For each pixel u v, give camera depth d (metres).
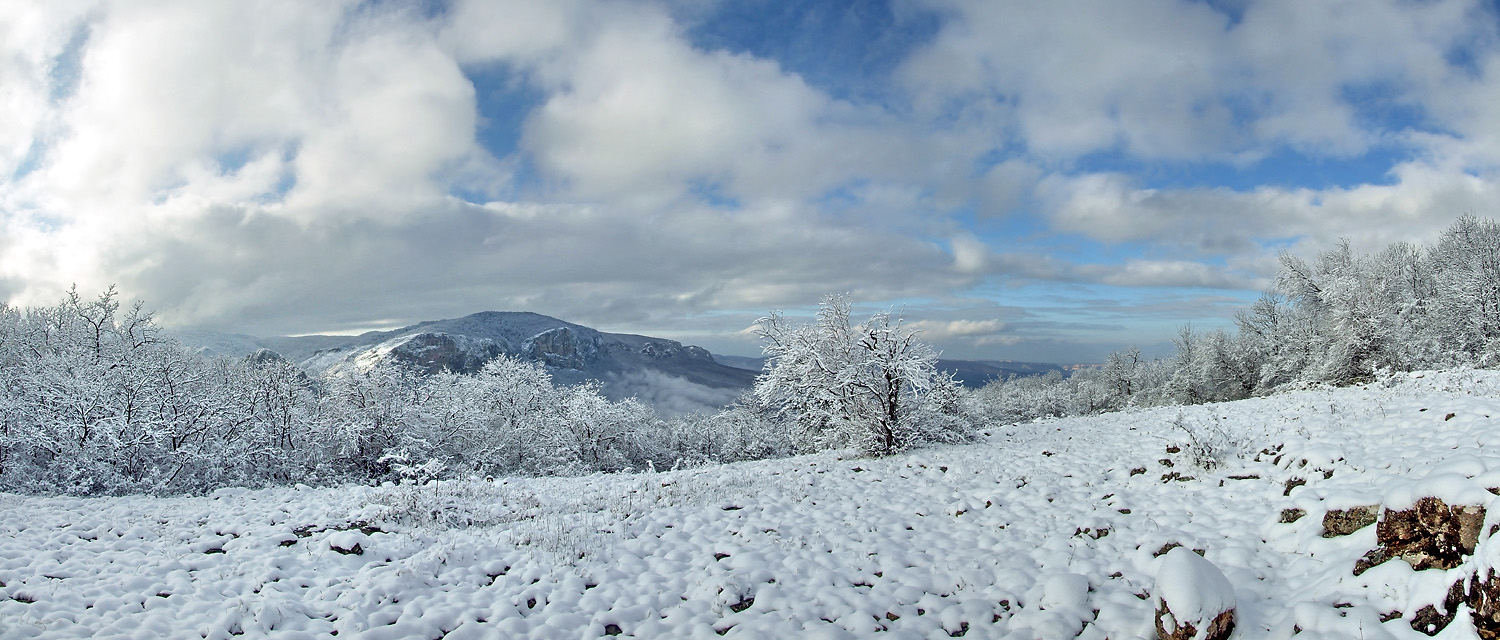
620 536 11.43
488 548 10.50
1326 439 12.56
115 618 7.68
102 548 10.43
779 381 23.55
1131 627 6.93
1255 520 9.54
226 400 23.25
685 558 10.34
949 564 9.52
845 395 21.95
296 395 26.28
